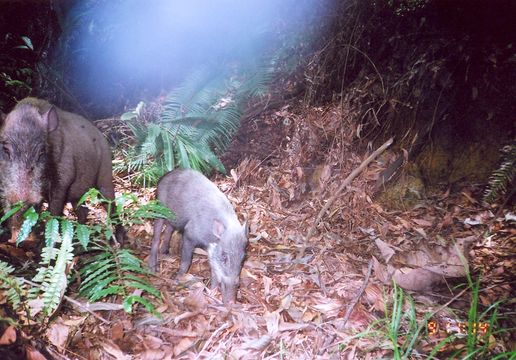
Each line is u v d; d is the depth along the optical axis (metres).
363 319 4.42
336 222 6.29
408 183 6.78
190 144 7.20
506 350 4.09
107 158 5.55
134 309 4.30
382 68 7.57
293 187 6.89
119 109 9.55
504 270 5.30
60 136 4.69
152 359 3.80
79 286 4.51
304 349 4.04
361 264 5.40
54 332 3.79
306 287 4.91
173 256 5.52
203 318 4.29
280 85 8.56
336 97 7.69
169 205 5.33
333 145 7.24
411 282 5.10
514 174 6.16
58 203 4.80
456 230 6.07
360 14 7.87
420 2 7.45
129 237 5.82
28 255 4.81
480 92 6.98
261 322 4.32
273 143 7.87
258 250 5.61
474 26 7.23
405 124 7.16
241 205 6.56
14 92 7.97
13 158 4.23
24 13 9.32
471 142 6.89
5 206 4.31
